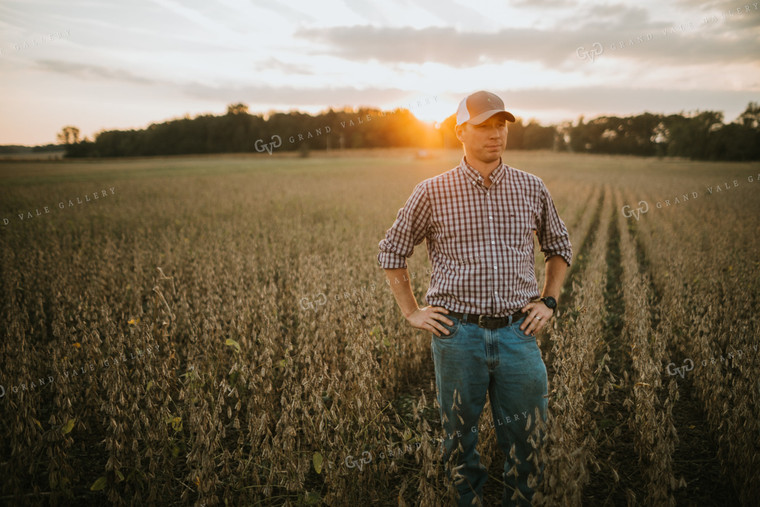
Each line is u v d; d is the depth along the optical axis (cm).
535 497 192
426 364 475
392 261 234
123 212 1588
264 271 703
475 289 214
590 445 229
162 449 278
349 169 4306
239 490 266
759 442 262
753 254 820
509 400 220
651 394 280
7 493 253
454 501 214
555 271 238
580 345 355
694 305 510
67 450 296
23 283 664
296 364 412
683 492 279
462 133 217
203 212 1628
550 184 2783
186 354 407
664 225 1243
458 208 216
